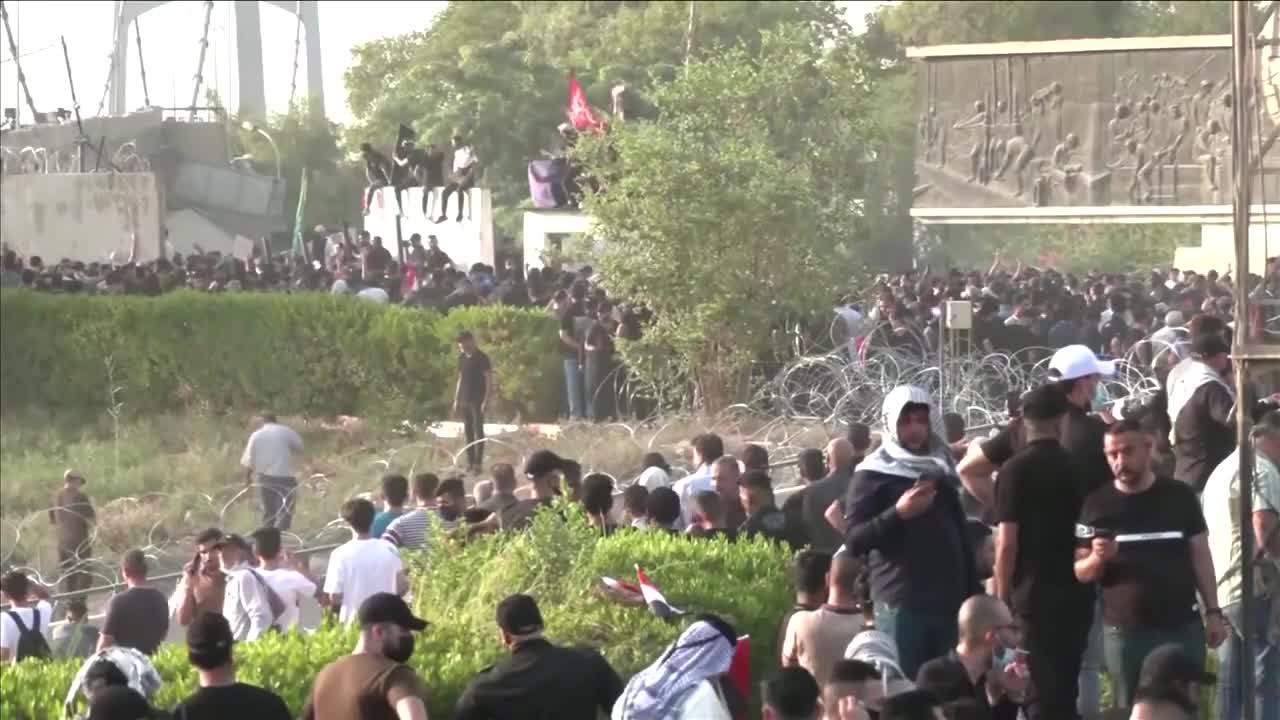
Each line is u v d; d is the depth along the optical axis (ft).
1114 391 71.87
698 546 43.11
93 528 71.97
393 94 239.71
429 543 42.75
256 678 33.47
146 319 108.17
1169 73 123.44
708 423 86.99
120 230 158.30
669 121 98.68
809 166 97.09
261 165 290.56
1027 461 33.24
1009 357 81.25
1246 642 32.83
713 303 92.43
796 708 27.76
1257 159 32.14
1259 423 36.60
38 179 160.76
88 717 27.53
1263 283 32.30
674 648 30.30
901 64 236.84
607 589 39.11
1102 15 241.35
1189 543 33.60
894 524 33.73
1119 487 33.76
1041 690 33.14
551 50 242.37
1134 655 33.42
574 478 48.96
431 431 103.14
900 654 33.94
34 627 47.11
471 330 102.73
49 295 110.73
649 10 229.25
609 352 97.66
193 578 45.29
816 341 95.14
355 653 30.01
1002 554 33.37
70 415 108.99
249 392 106.73
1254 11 30.71
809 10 230.89
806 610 34.83
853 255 99.50
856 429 51.11
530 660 30.45
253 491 81.15
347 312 105.70
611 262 95.30
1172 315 86.69
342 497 84.23
